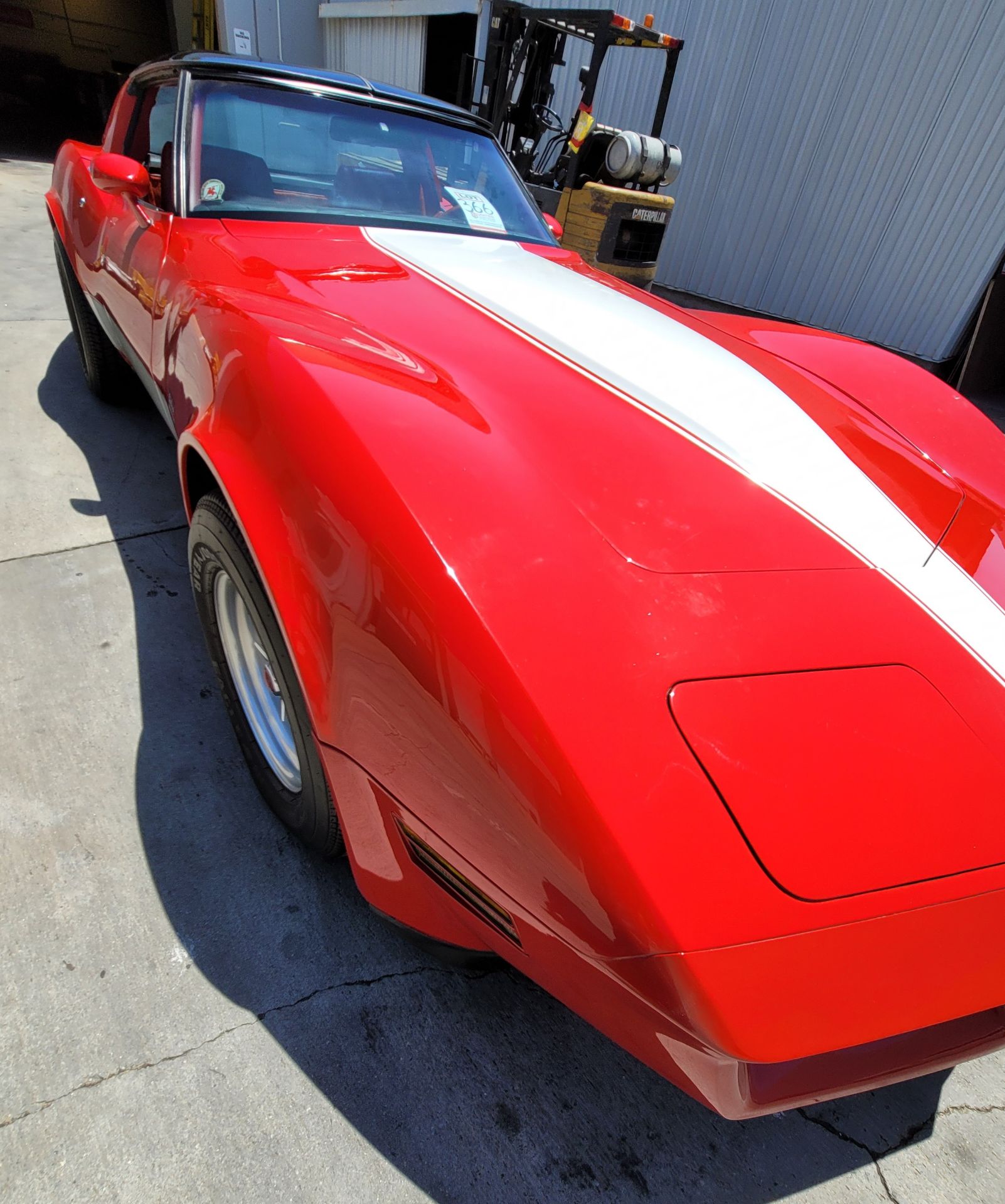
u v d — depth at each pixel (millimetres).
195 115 2027
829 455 1375
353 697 979
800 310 7520
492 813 838
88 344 3041
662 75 7934
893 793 850
